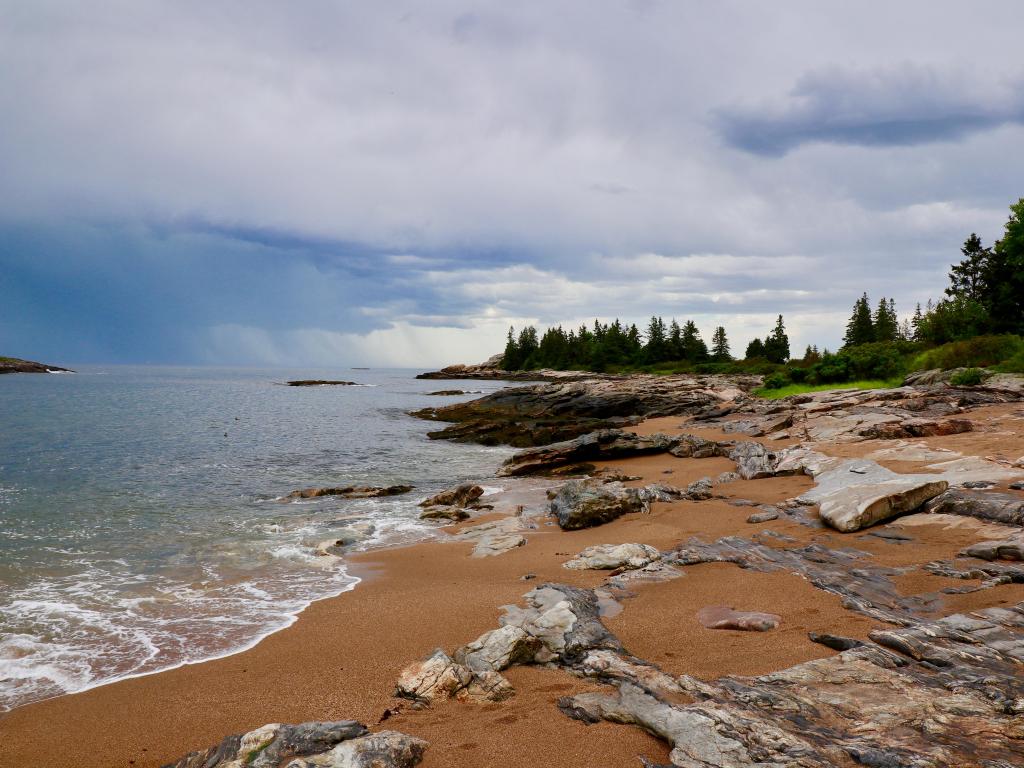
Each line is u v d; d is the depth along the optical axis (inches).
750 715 219.1
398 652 328.8
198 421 1871.3
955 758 185.3
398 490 902.4
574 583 438.9
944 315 2240.4
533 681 277.0
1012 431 797.9
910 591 359.3
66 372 6692.9
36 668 329.1
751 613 343.0
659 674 263.7
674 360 5777.6
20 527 660.1
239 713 271.1
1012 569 358.9
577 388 2364.7
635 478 894.4
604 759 210.2
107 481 936.3
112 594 452.8
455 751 219.3
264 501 828.6
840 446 828.6
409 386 4621.1
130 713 276.8
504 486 952.3
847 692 237.0
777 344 5551.2
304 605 426.0
